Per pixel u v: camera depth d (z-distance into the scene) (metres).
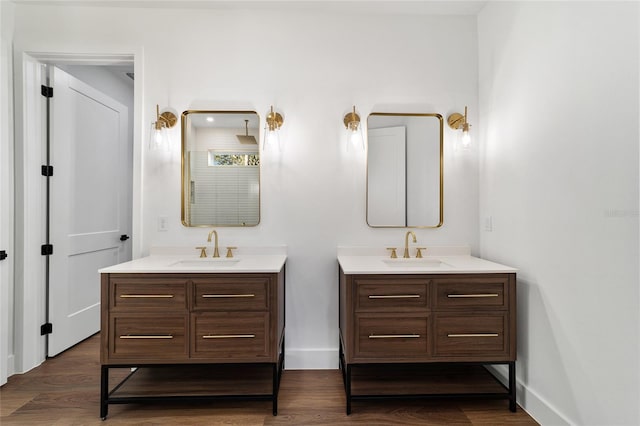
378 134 2.31
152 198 2.24
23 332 2.16
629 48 1.19
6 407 1.78
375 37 2.31
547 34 1.61
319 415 1.72
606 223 1.29
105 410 1.68
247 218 2.27
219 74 2.27
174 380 1.93
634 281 1.18
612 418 1.27
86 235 2.68
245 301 1.72
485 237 2.25
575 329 1.44
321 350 2.26
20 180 2.17
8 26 2.13
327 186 2.29
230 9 2.27
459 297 1.74
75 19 2.21
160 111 2.24
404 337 1.73
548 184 1.61
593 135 1.35
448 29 2.32
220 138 2.27
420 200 2.32
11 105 2.14
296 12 2.29
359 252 2.29
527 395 1.75
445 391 1.80
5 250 2.04
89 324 2.74
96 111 2.80
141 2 2.18
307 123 2.29
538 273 1.69
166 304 1.71
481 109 2.28
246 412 1.75
